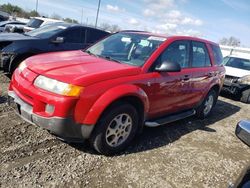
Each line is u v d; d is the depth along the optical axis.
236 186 2.11
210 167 4.09
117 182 3.33
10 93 4.02
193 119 6.24
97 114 3.47
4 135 4.00
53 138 4.13
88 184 3.20
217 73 6.18
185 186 3.50
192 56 5.32
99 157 3.80
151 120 4.60
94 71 3.67
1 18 27.59
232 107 8.19
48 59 4.12
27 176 3.17
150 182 3.45
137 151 4.16
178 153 4.34
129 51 4.57
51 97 3.35
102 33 8.49
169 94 4.66
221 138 5.34
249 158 4.65
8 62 6.65
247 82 8.98
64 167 3.45
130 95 3.81
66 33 7.64
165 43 4.61
